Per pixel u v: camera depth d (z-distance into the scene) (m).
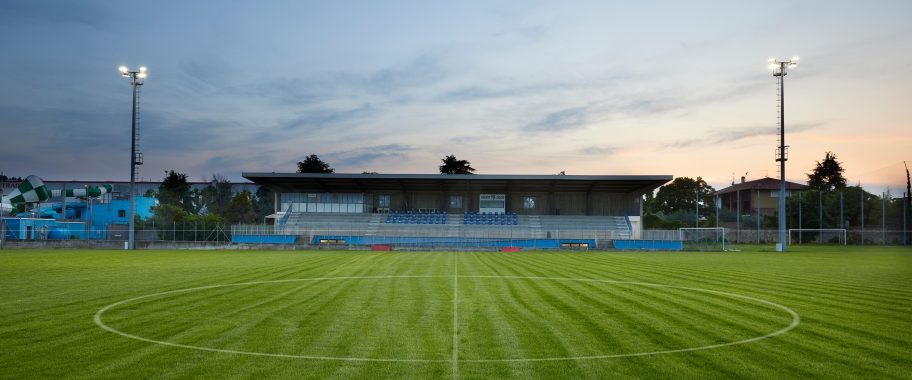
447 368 7.74
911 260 23.95
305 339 9.46
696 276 20.83
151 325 10.64
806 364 7.98
